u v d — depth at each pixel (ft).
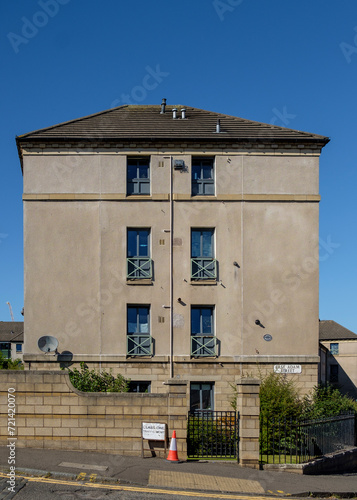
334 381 171.22
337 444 50.93
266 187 64.75
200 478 36.76
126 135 64.59
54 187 64.08
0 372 42.45
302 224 64.64
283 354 62.80
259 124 69.56
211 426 44.21
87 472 35.53
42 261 63.10
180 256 63.77
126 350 62.03
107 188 64.18
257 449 41.27
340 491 37.29
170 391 42.27
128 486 33.71
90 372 59.36
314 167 65.36
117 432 42.09
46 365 61.62
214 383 62.13
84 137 63.82
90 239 63.57
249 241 64.13
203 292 63.31
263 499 33.88
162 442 42.19
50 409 42.19
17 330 221.66
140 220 64.03
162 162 64.80
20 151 68.74
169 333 62.49
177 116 72.90
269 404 49.57
